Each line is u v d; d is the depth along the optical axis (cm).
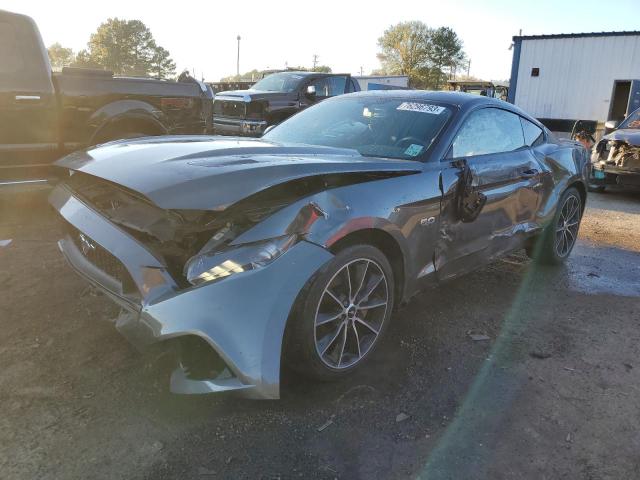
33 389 258
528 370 304
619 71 1642
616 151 898
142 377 273
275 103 1134
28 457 214
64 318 331
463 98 381
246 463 219
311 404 261
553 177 449
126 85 591
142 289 235
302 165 257
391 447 233
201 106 673
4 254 441
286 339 250
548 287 443
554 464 228
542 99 1806
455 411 262
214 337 221
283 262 236
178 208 222
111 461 216
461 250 348
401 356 312
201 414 249
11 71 508
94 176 265
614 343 343
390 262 306
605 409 269
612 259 536
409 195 296
